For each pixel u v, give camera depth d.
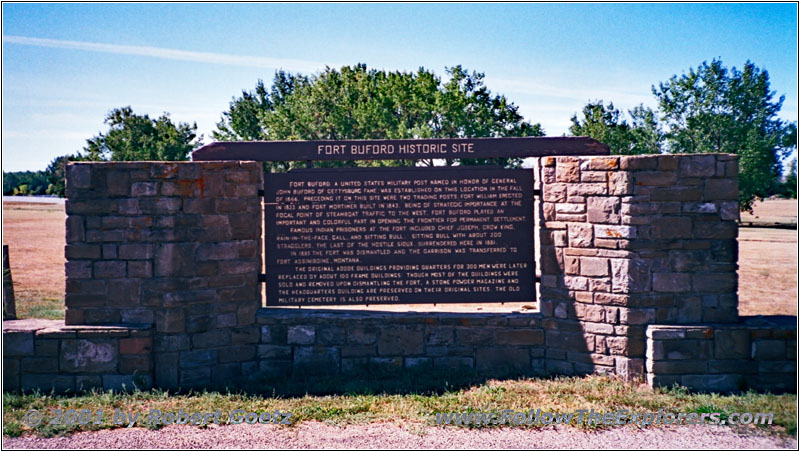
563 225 7.77
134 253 7.55
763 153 30.11
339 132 25.92
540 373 7.82
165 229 7.55
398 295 8.12
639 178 7.35
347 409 6.72
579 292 7.70
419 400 7.01
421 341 8.08
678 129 31.67
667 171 7.34
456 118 23.83
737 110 30.98
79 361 7.45
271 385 7.64
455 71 25.42
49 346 7.44
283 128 27.41
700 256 7.40
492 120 25.89
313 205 8.07
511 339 8.01
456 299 8.11
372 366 8.05
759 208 49.94
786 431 6.05
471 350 8.07
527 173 8.05
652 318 7.41
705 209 7.36
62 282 16.55
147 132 32.91
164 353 7.57
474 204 8.06
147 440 5.95
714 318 7.45
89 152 32.97
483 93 25.66
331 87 26.66
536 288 8.16
